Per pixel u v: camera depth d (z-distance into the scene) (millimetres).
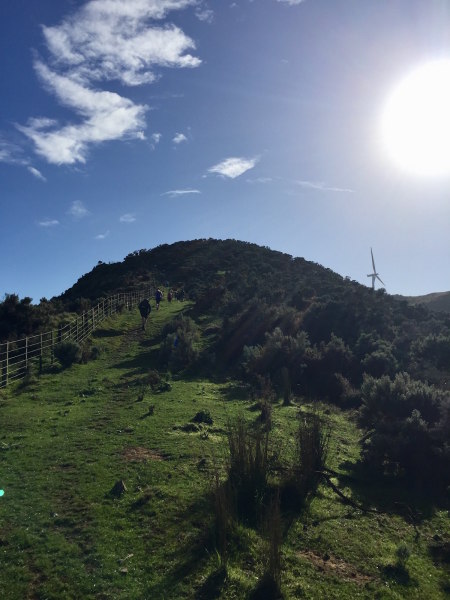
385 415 14477
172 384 19906
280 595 6461
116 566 6914
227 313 35844
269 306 34156
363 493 10562
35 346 24609
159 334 31156
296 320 30156
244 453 9438
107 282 61188
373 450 12148
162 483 9641
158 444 11992
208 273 60844
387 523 9344
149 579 6676
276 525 7062
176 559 7137
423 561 8117
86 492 9164
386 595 6895
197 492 9195
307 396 19359
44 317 29594
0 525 7875
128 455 11219
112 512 8438
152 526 8039
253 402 17438
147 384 19531
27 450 11547
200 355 24938
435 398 14258
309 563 7477
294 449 12102
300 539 8172
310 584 6918
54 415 14977
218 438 12711
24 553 7121
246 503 8766
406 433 12219
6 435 12781
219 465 10586
